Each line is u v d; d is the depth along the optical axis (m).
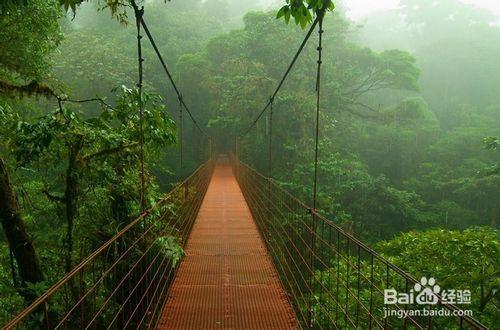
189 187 6.55
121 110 4.19
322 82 15.99
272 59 16.72
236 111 16.59
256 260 4.97
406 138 21.22
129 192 3.79
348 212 15.08
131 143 3.84
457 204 17.78
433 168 20.41
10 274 4.98
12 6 3.35
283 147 15.35
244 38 17.23
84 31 20.86
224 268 4.65
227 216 7.73
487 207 17.52
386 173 21.95
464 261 4.42
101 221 3.80
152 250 3.68
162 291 3.61
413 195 16.55
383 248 6.05
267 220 5.75
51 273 4.05
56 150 3.92
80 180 3.77
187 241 5.71
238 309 3.53
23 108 5.41
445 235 4.86
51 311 3.21
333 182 14.20
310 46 16.09
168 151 20.16
